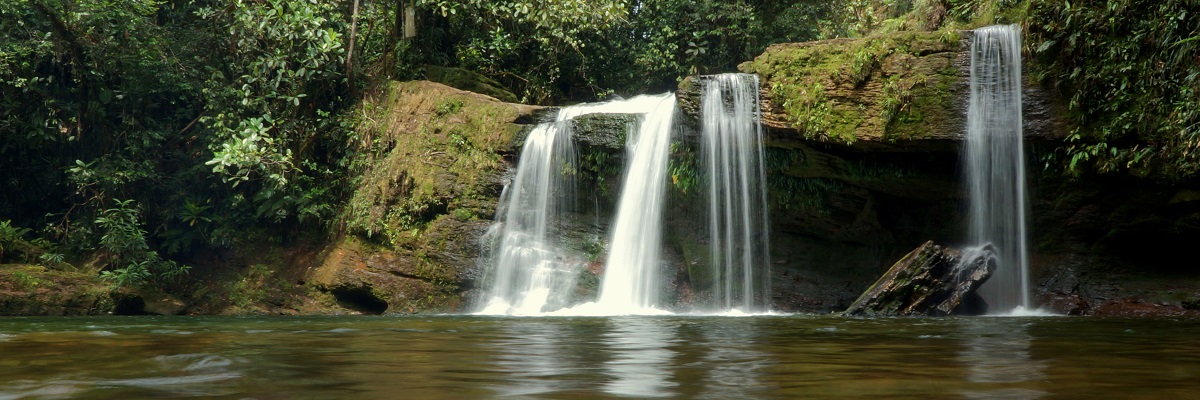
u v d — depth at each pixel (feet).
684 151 42.98
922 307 34.91
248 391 9.55
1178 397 8.82
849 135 37.93
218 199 59.72
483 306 47.09
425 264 48.70
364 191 53.16
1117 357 13.58
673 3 67.36
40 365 12.19
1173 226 37.22
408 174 50.70
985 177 37.47
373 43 62.90
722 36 67.26
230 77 61.26
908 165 40.06
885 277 36.63
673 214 44.65
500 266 47.34
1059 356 13.76
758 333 20.79
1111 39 35.27
